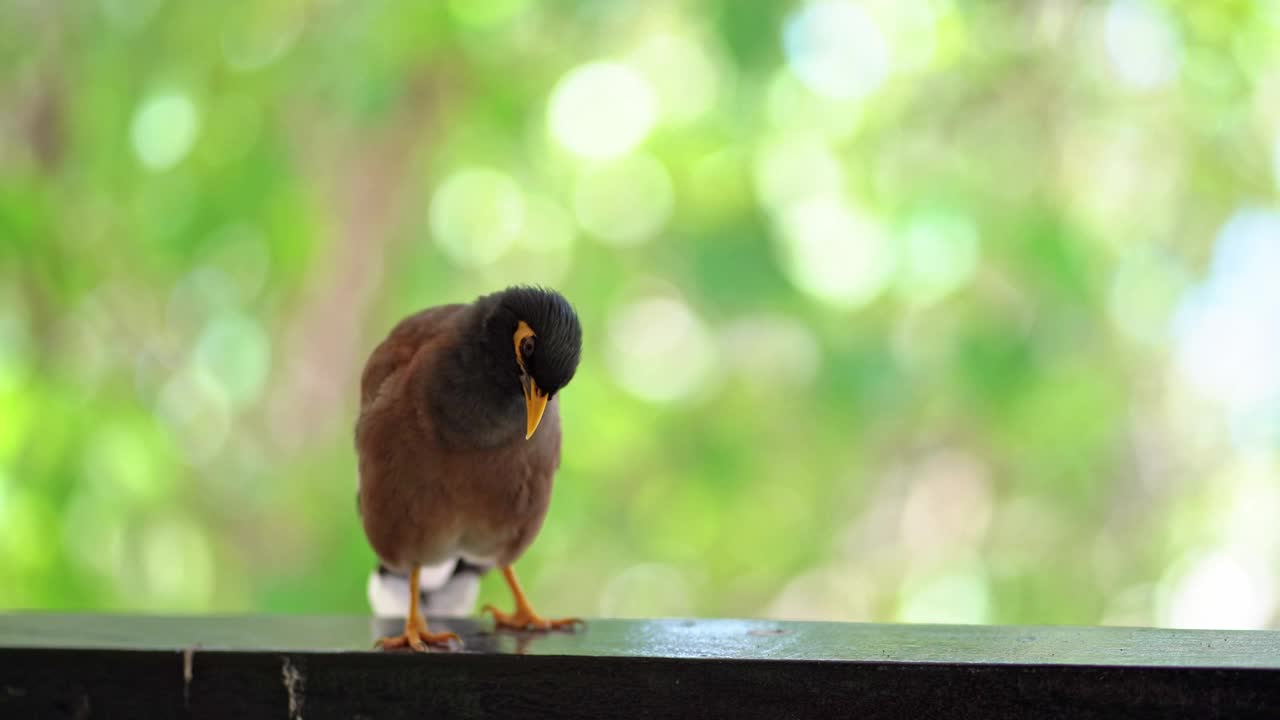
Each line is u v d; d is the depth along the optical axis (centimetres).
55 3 1440
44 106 1456
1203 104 1485
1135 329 1570
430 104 1602
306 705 440
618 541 1725
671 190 1547
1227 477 1664
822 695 409
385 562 581
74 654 453
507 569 579
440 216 1609
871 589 1778
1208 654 406
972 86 1545
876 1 1504
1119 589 1652
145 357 1427
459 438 550
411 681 436
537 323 542
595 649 443
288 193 1397
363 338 1605
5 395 1160
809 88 1486
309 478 1436
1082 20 1507
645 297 1753
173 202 1395
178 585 1384
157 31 1418
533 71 1545
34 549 1134
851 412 1485
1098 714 390
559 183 1617
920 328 1504
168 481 1298
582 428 1559
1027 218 1416
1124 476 1669
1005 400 1419
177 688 446
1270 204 1524
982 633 470
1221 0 1409
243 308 1467
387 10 1416
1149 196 1583
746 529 1672
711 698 416
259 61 1456
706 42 1516
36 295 1280
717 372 1652
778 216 1444
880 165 1519
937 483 1734
